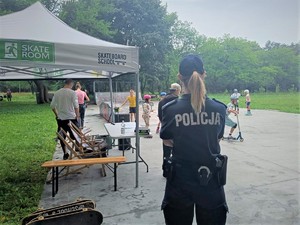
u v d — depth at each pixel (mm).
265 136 9328
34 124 12914
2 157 6691
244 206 3768
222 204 1982
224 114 2055
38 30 4309
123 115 11156
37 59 3736
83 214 2721
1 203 3980
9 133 10305
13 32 3986
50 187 4645
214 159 1949
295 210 3639
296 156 6555
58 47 3889
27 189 4516
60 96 6199
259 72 50250
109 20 35719
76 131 6051
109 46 4227
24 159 6496
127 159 6328
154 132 10188
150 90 42531
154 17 37344
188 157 1952
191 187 1938
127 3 35906
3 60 3547
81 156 5105
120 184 4703
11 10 27312
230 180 4836
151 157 6566
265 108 21594
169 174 2002
